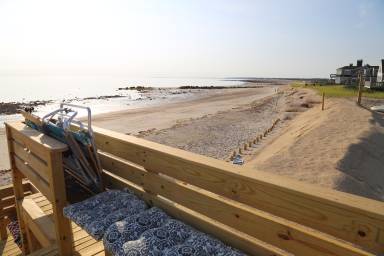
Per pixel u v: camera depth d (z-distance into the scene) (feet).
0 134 85.81
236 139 72.54
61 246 9.96
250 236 6.61
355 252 4.86
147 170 9.25
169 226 7.53
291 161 42.83
